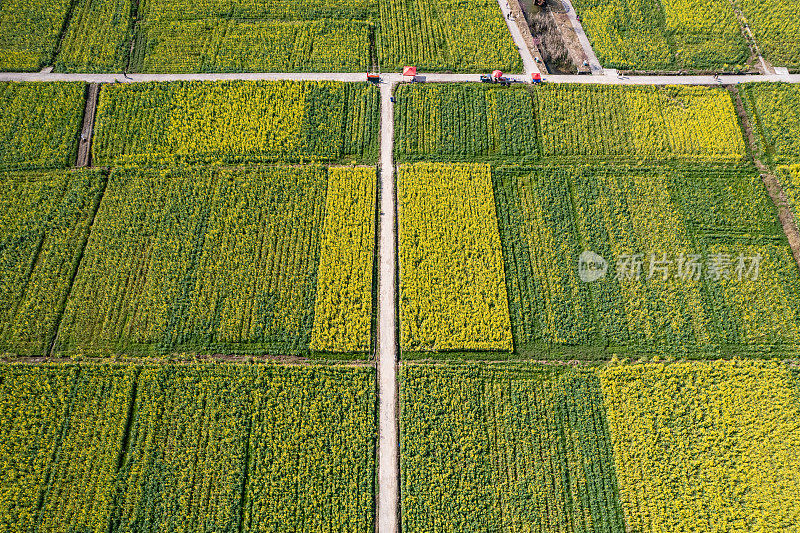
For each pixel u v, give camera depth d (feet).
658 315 94.38
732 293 96.32
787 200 105.70
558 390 87.97
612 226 103.04
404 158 110.73
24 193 104.99
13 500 79.05
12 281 96.17
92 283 96.22
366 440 83.76
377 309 94.73
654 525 79.05
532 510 79.97
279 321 93.04
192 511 79.10
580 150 112.16
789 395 87.76
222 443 83.30
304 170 108.27
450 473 81.82
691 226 103.14
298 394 86.63
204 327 92.27
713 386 88.17
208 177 107.24
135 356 90.07
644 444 83.92
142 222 102.06
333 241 100.07
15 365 88.74
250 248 99.71
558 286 96.68
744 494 81.20
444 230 101.71
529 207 105.09
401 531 78.43
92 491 80.07
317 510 79.36
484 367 89.45
